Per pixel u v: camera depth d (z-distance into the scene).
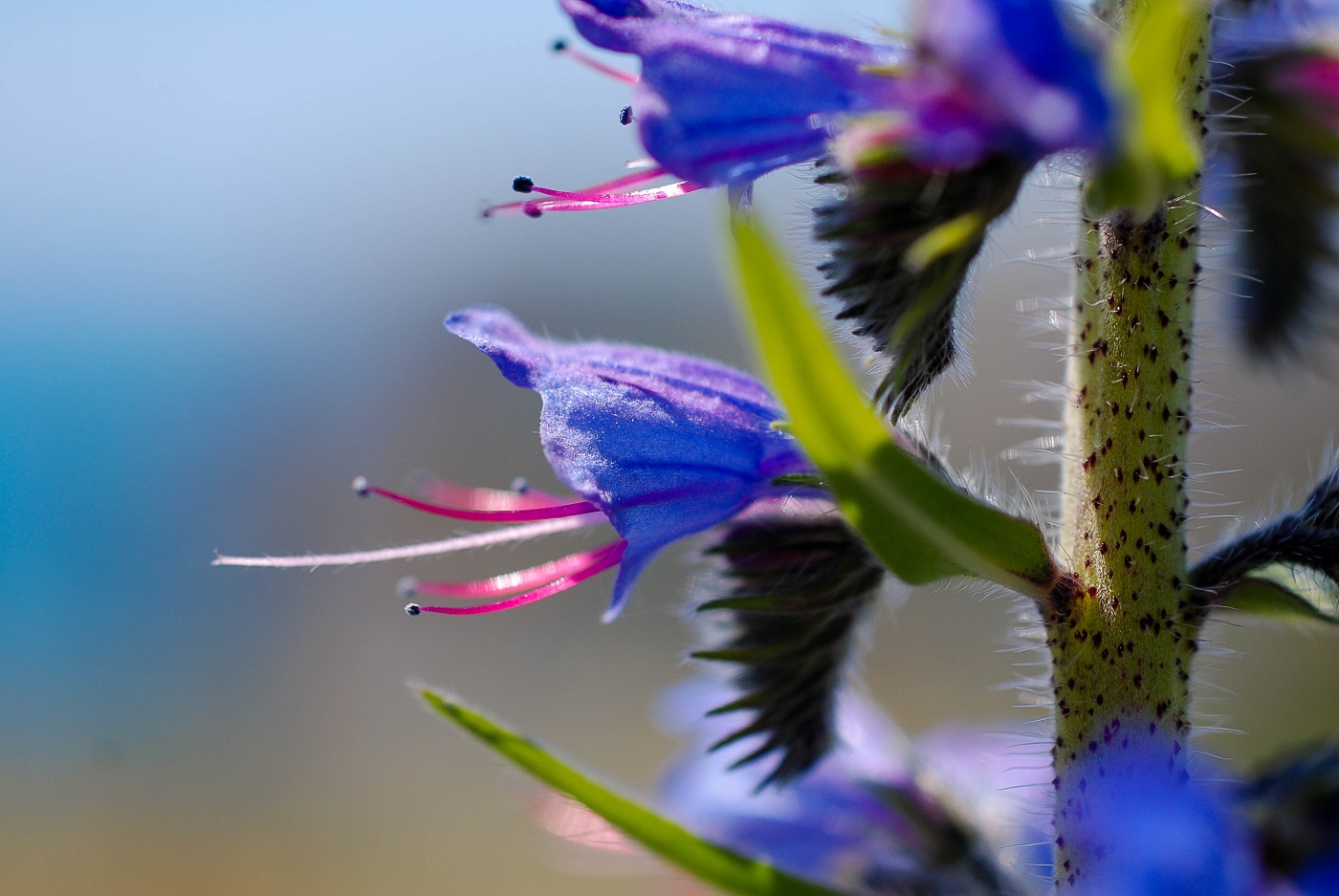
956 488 0.14
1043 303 0.15
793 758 0.15
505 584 0.15
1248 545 0.14
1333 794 0.14
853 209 0.13
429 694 0.14
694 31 0.14
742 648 0.15
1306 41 0.15
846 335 0.14
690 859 0.14
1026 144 0.13
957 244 0.13
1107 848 0.14
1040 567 0.14
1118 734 0.14
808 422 0.13
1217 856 0.14
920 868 0.16
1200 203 0.14
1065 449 0.14
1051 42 0.13
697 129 0.14
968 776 0.17
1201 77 0.14
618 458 0.14
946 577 0.14
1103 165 0.13
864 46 0.14
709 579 0.15
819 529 0.15
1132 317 0.14
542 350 0.15
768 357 0.13
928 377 0.14
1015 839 0.16
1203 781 0.14
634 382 0.15
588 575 0.15
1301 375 0.16
